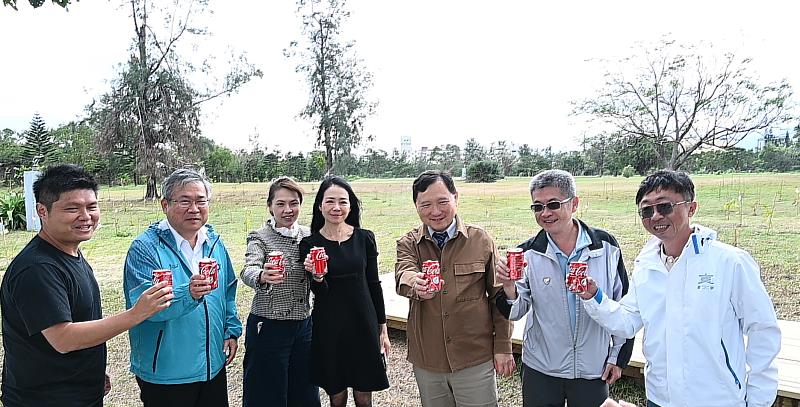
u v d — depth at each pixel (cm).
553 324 254
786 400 316
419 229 285
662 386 209
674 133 1609
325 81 2767
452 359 261
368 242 313
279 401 304
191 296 238
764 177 1933
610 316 224
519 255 241
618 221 1152
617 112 1661
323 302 298
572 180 248
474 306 263
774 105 1477
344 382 300
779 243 852
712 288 199
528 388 268
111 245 1067
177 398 257
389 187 2634
